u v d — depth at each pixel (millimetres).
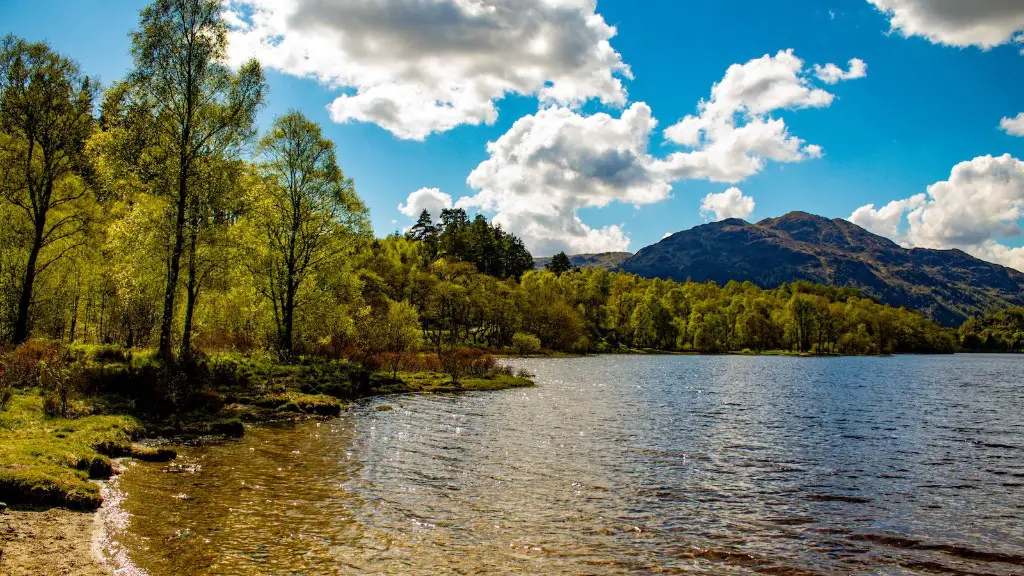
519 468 18812
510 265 167000
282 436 22422
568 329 116688
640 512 14578
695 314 154000
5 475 12297
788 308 162750
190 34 29656
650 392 47594
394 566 10453
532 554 11398
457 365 49312
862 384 61562
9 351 25828
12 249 35031
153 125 28984
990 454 23641
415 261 118375
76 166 34312
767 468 20328
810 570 11195
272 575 9773
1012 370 93500
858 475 19609
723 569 11078
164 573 9602
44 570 9242
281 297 41281
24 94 31672
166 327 28391
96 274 40469
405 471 17719
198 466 16953
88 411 20734
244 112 31125
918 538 13258
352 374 38875
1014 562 11883
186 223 29703
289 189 41469
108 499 13094
